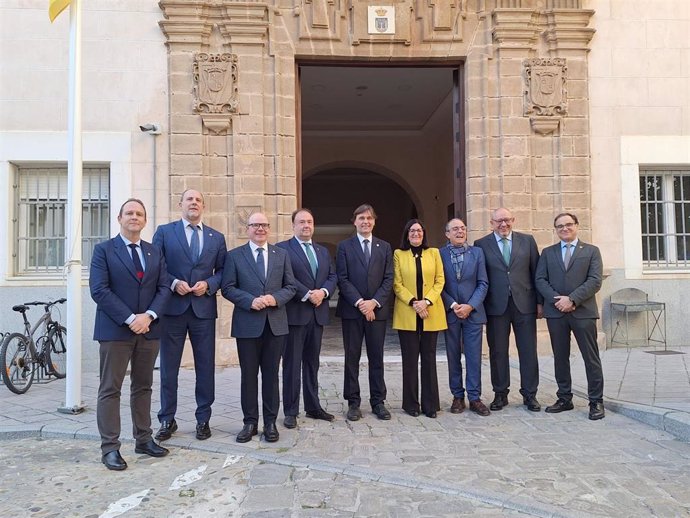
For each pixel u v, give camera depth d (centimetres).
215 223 825
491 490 373
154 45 827
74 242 594
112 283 438
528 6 861
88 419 549
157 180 818
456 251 588
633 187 876
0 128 808
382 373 557
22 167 835
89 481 403
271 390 486
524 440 479
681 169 904
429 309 555
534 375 579
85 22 818
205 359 490
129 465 432
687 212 907
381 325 553
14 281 803
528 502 354
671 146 878
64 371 779
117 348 433
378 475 399
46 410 584
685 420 486
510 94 859
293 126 851
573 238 572
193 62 820
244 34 827
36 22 814
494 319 584
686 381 656
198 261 495
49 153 811
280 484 392
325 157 1634
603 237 871
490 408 579
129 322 427
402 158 1656
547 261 574
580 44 866
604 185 873
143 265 448
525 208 853
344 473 409
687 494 367
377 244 561
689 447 459
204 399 489
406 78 1177
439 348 934
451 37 865
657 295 875
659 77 883
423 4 866
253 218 503
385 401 619
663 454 443
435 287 562
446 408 586
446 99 1321
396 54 865
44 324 760
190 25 819
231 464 432
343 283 552
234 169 824
